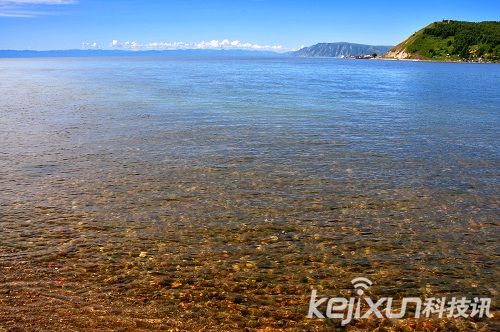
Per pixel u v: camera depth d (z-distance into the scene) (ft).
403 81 271.08
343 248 37.24
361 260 35.24
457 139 81.41
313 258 35.42
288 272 33.22
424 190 52.01
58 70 380.78
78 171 57.77
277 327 26.81
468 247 37.78
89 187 51.49
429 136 83.97
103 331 25.82
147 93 162.40
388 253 36.50
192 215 43.75
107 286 30.76
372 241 38.60
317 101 142.61
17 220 41.86
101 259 34.65
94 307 28.19
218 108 120.57
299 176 56.54
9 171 57.41
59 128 87.40
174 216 43.45
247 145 73.56
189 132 84.28
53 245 36.94
